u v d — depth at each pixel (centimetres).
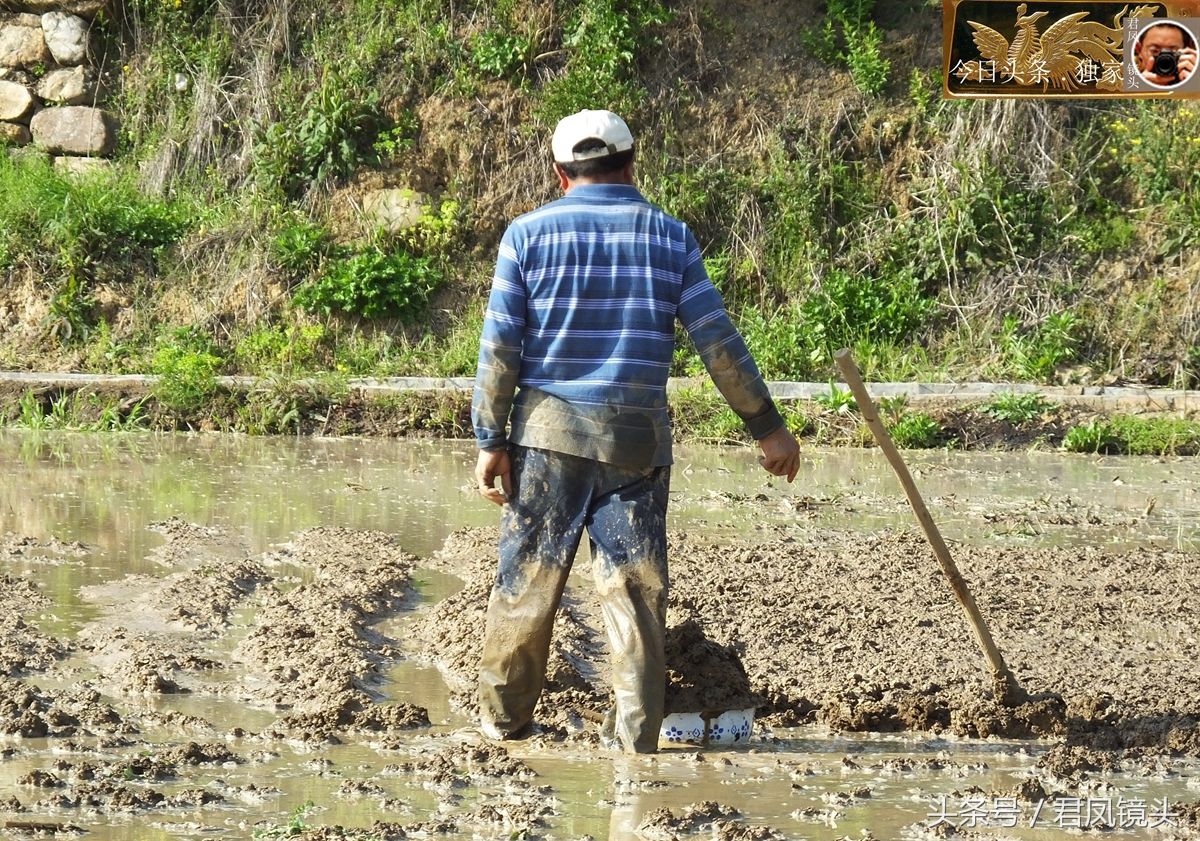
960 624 2173
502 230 5266
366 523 2881
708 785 1462
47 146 5469
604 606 1594
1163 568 2617
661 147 5422
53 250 5003
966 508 3238
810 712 1748
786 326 5009
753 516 3080
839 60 5562
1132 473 3828
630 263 1561
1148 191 5238
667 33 5547
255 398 4362
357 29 5594
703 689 1623
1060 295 5025
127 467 3500
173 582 2300
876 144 5400
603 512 1580
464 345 4878
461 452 4009
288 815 1345
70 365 4691
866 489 3469
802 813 1377
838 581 2444
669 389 4503
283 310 4947
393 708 1686
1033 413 4378
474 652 1922
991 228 5153
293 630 2020
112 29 5628
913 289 5100
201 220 5219
